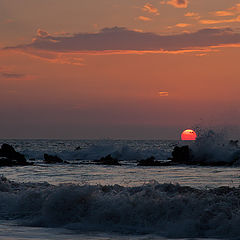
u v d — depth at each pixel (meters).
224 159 105.38
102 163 106.69
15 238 20.86
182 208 24.94
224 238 21.34
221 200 26.81
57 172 77.12
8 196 32.25
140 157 138.00
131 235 22.17
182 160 110.56
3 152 117.06
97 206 26.45
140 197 26.67
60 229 23.77
